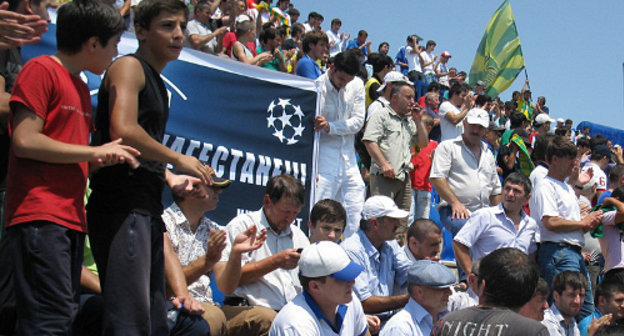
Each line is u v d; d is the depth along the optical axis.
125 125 3.46
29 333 3.31
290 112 7.52
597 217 7.11
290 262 5.14
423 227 6.23
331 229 5.63
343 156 8.04
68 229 3.42
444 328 3.78
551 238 7.14
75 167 3.48
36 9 4.04
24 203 3.37
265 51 10.82
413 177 9.59
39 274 3.31
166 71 6.79
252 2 15.04
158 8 3.72
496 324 3.60
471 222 6.91
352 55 7.77
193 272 4.78
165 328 3.81
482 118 7.93
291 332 4.45
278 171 7.37
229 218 6.99
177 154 3.62
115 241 3.54
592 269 8.59
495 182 8.23
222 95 7.09
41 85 3.39
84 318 4.12
